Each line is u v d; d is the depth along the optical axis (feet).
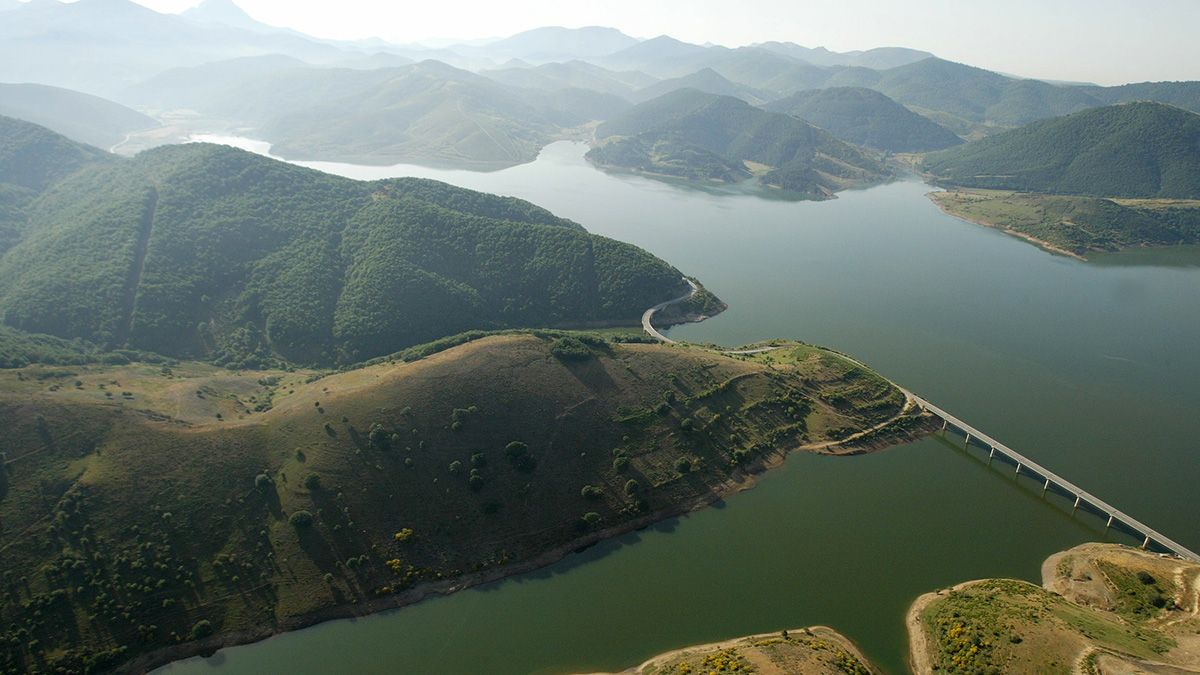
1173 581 461.78
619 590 479.00
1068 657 380.78
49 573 427.74
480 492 531.50
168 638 421.18
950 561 514.68
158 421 532.32
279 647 427.74
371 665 417.49
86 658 402.72
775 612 460.14
